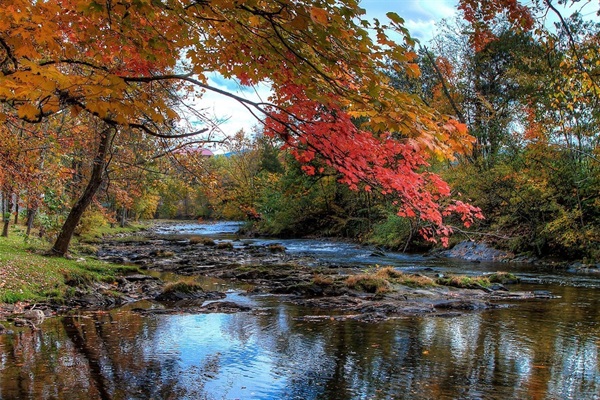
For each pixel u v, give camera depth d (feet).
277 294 40.98
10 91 8.27
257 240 116.57
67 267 42.86
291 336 26.16
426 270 58.23
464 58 88.28
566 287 44.42
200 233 144.25
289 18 8.79
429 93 93.50
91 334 26.30
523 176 68.44
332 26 8.50
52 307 33.65
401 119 10.06
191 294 39.19
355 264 65.21
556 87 26.71
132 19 10.06
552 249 66.49
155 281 47.01
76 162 58.54
